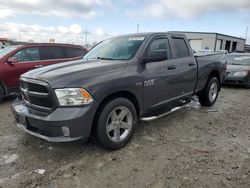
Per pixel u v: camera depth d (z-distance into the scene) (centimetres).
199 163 313
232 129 443
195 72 508
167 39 448
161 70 411
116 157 330
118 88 334
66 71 322
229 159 324
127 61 367
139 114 390
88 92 302
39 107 316
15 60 652
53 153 341
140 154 339
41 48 721
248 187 262
